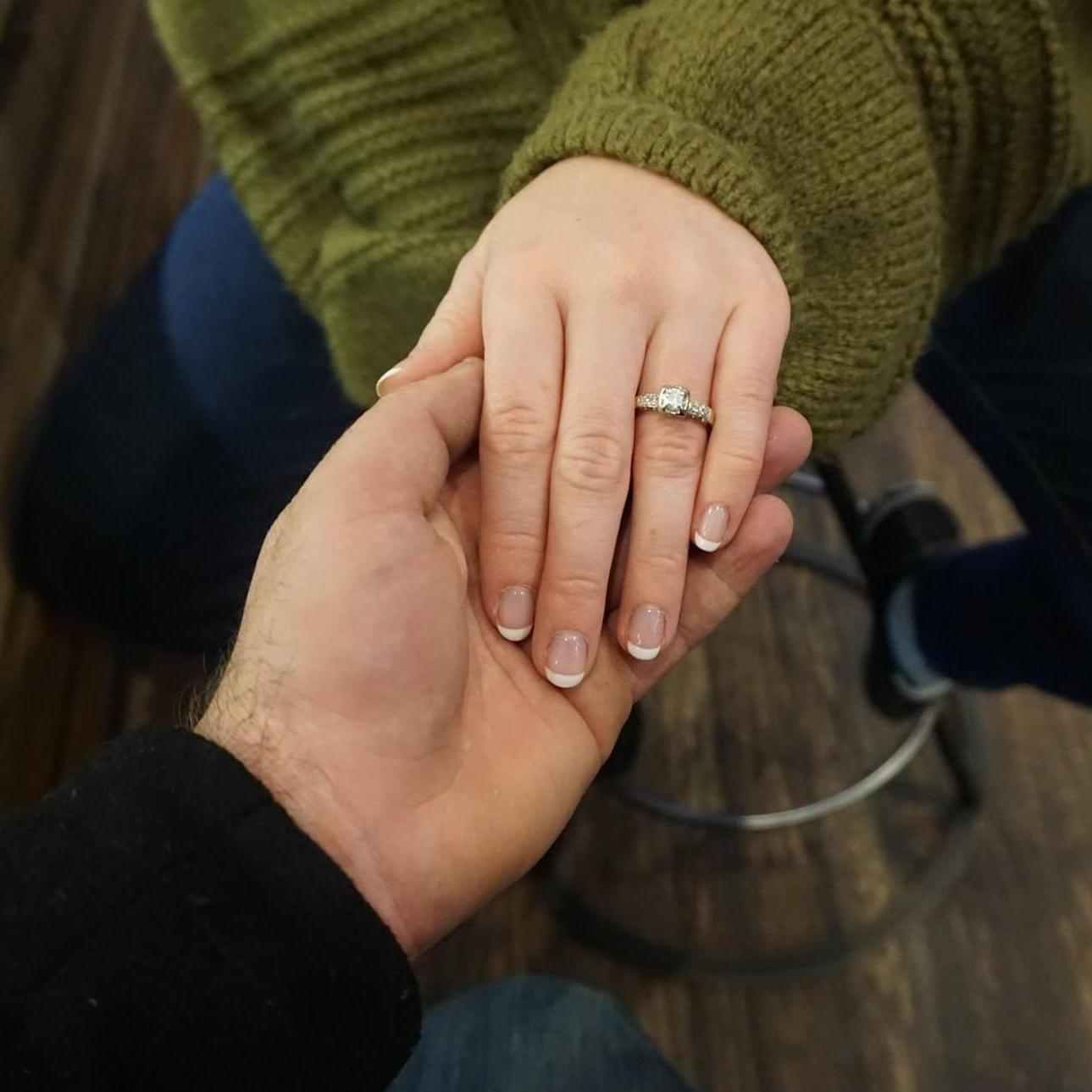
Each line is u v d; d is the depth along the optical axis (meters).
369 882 0.36
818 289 0.43
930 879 0.75
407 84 0.47
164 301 0.64
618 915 0.74
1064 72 0.43
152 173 0.92
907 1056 0.69
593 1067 0.50
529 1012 0.52
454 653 0.37
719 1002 0.71
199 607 0.65
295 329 0.60
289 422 0.61
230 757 0.34
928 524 0.72
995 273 0.52
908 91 0.43
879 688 0.75
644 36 0.43
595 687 0.40
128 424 0.62
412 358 0.41
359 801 0.36
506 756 0.38
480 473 0.40
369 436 0.37
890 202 0.43
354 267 0.49
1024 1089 0.68
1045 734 0.81
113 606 0.67
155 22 0.51
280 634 0.36
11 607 0.73
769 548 0.40
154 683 0.77
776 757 0.80
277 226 0.51
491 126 0.48
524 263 0.40
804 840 0.77
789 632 0.85
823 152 0.42
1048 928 0.74
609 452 0.38
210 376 0.61
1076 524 0.54
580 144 0.42
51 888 0.32
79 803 0.34
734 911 0.74
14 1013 0.31
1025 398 0.54
